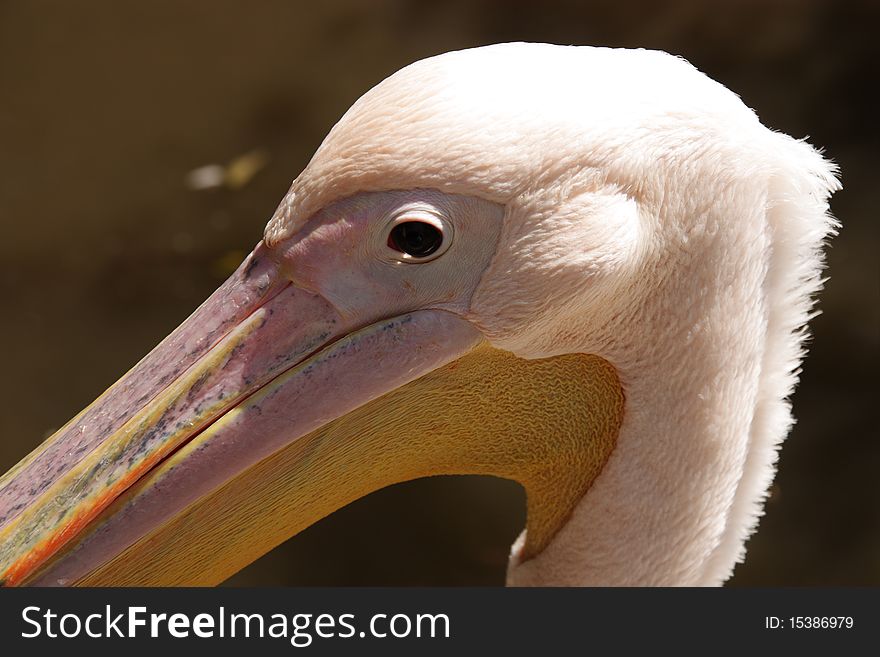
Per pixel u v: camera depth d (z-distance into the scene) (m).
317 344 5.32
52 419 12.24
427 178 5.01
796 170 5.48
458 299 5.25
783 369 5.89
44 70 15.77
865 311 12.61
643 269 5.31
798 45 14.64
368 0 16.05
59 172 14.64
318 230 5.20
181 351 5.38
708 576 6.26
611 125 5.09
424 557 11.70
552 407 5.80
